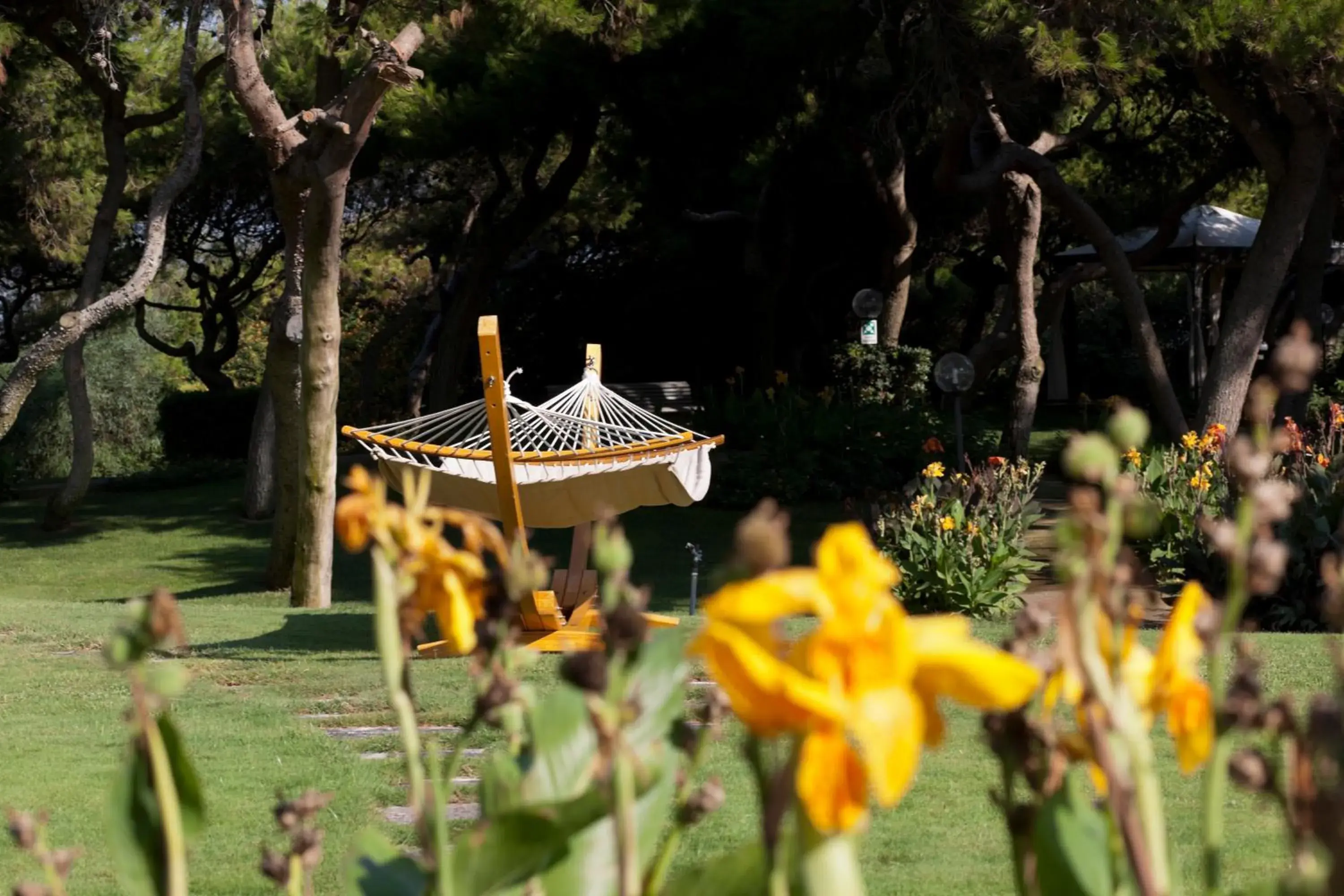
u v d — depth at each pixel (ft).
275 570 50.85
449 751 19.89
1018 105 57.21
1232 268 92.17
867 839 15.21
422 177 93.50
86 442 68.85
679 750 4.37
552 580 31.94
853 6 56.39
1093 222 60.49
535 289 99.40
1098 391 104.68
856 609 2.75
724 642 2.73
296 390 48.70
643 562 53.83
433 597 3.82
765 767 3.51
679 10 56.08
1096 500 3.00
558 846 3.94
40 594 53.98
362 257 114.52
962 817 15.96
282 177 41.70
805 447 67.26
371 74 37.01
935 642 2.77
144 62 73.26
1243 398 56.80
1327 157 62.59
